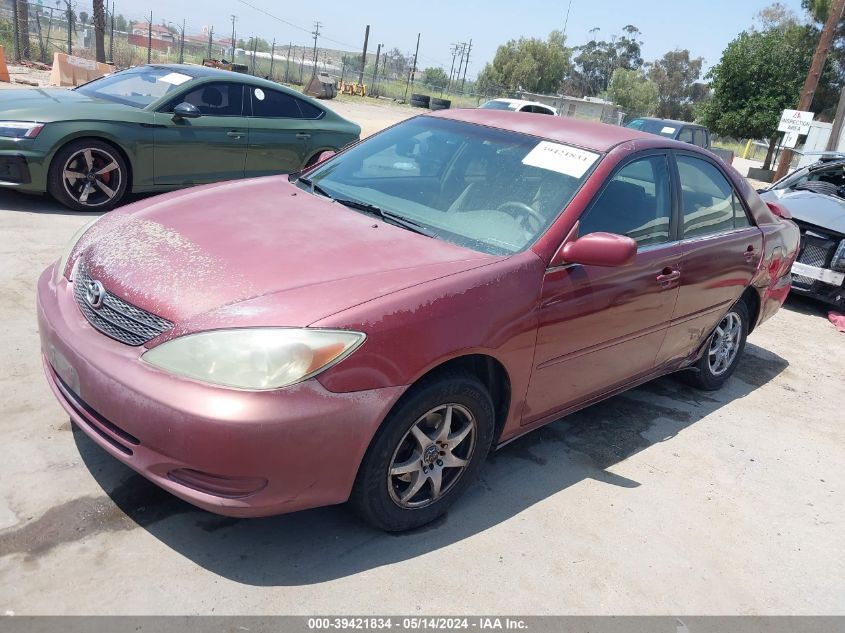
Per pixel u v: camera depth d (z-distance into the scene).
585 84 97.69
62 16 26.69
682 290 3.92
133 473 3.00
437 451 2.85
